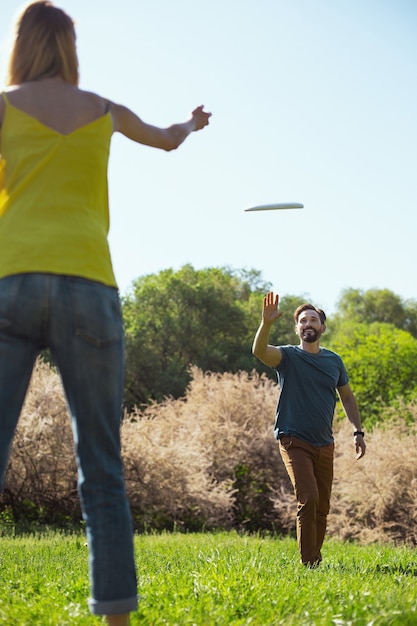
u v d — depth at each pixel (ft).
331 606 14.30
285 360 25.23
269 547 33.04
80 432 10.98
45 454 60.44
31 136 11.24
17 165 11.23
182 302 165.48
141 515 63.57
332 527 60.54
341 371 25.91
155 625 12.81
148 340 156.76
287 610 14.07
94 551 10.80
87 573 19.85
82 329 10.79
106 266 11.19
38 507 61.05
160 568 21.01
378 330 200.95
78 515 60.80
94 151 11.39
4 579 18.85
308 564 23.38
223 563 20.57
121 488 11.07
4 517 60.18
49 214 11.03
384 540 57.67
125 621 10.87
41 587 17.19
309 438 24.73
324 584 17.49
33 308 10.69
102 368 10.94
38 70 11.81
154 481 62.34
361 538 58.44
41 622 12.72
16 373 10.84
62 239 10.91
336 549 35.47
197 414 73.51
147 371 151.02
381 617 13.21
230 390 72.23
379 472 59.06
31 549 29.96
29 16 11.93
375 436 62.90
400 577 21.01
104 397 10.96
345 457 61.46
